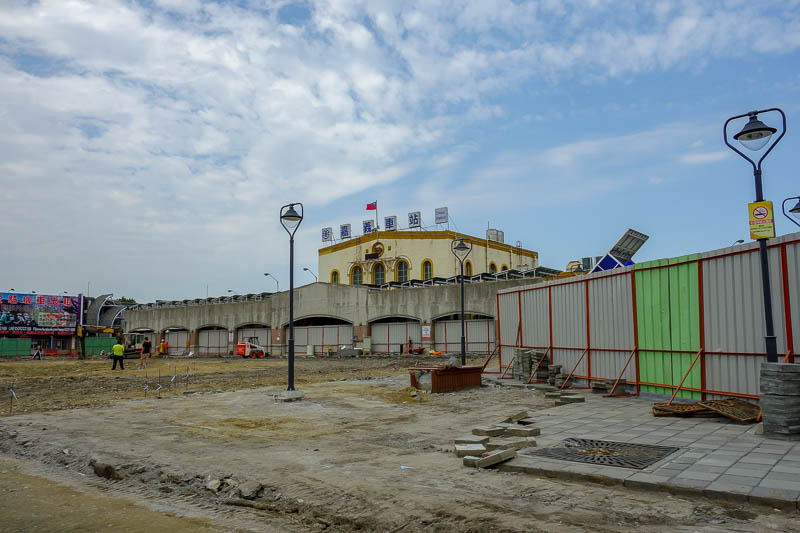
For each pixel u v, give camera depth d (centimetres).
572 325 1858
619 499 587
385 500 614
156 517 634
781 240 1053
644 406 1262
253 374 2947
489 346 4594
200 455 882
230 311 6338
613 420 1073
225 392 1853
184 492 730
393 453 871
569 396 1420
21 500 709
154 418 1279
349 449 912
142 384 2352
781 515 525
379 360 4331
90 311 7794
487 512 557
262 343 6116
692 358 1281
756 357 1105
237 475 746
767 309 884
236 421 1223
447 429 1092
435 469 746
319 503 630
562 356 1927
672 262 1355
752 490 573
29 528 602
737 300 1156
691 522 516
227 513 645
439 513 563
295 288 5834
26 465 912
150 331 7288
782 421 830
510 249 6981
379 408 1420
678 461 709
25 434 1098
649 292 1445
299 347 5756
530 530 506
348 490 657
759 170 915
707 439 847
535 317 2150
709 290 1236
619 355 1574
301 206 1716
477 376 1880
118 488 765
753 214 910
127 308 8044
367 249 6325
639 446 812
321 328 5650
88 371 3462
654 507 557
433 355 4559
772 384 848
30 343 6456
